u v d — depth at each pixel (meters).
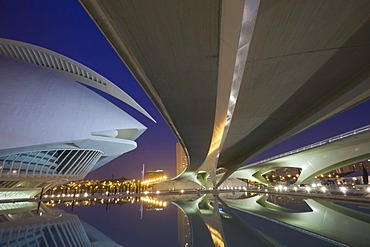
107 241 8.25
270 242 6.80
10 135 30.59
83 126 37.12
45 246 7.56
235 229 9.10
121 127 41.03
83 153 38.50
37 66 41.56
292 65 10.25
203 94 9.65
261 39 8.50
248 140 24.61
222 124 13.76
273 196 26.75
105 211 18.83
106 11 5.06
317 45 8.97
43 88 37.62
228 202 22.72
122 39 6.05
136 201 30.59
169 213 15.48
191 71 7.75
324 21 7.74
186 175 53.19
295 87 12.42
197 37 5.99
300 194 22.55
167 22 5.41
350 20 7.73
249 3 4.90
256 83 11.77
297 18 7.56
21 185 33.03
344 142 32.97
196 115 12.42
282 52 9.31
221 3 4.80
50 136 33.31
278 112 16.19
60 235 9.37
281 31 8.16
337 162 37.62
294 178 115.75
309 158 42.56
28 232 9.96
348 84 11.84
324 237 7.05
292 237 7.29
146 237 8.73
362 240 6.52
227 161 39.66
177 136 17.45
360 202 15.08
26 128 32.16
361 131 29.39
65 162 37.25
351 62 10.27
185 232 9.18
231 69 7.68
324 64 10.34
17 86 35.59
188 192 45.59
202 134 16.78
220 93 9.52
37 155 32.97
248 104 14.55
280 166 52.25
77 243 7.99
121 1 4.76
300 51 9.27
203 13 5.15
